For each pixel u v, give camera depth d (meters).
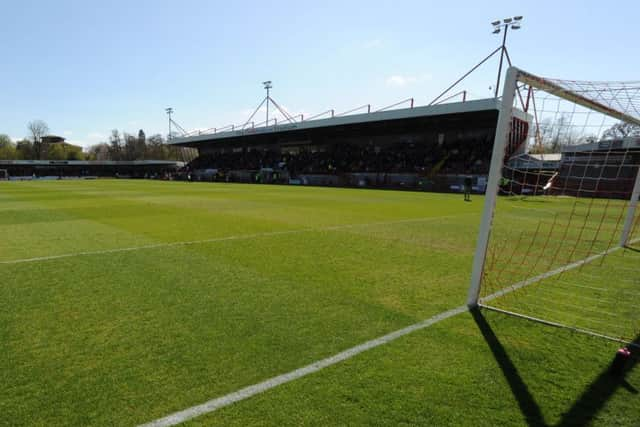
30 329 2.57
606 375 2.08
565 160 6.29
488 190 3.01
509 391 1.90
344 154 39.03
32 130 68.25
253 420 1.63
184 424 1.60
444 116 27.48
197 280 3.75
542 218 9.98
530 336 2.57
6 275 3.89
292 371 2.04
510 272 4.36
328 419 1.64
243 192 21.08
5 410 1.69
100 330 2.55
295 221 8.53
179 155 77.06
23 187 25.31
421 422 1.64
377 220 8.92
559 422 1.67
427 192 24.70
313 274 4.03
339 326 2.67
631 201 6.02
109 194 18.06
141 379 1.95
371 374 2.03
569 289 3.71
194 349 2.29
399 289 3.55
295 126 35.56
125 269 4.16
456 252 5.32
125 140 73.56
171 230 7.00
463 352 2.31
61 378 1.96
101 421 1.62
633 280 4.04
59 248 5.29
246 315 2.85
